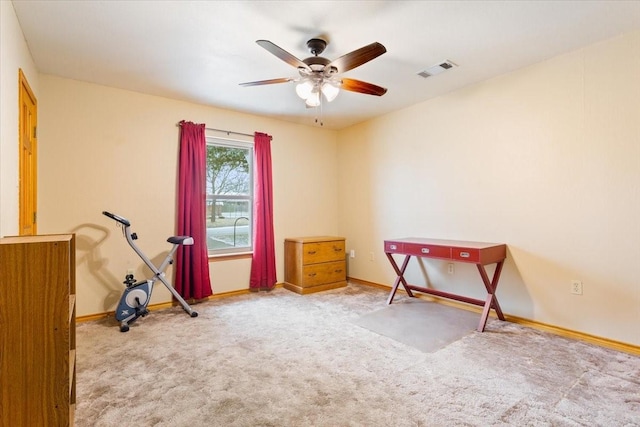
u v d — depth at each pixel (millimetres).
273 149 4625
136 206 3564
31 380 1127
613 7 2127
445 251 3137
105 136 3393
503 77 3203
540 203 2953
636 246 2438
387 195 4469
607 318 2574
